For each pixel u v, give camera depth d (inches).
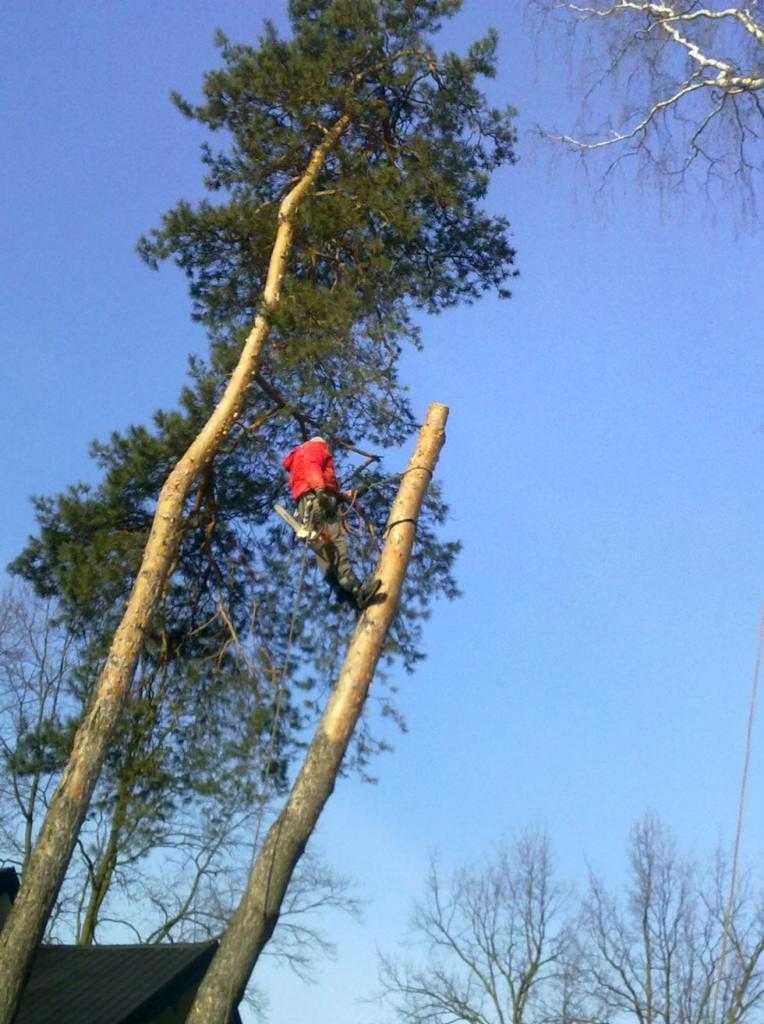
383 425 586.2
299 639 599.2
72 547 589.3
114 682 492.4
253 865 364.5
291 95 607.2
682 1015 866.8
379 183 589.9
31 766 586.2
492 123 619.8
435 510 634.8
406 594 621.9
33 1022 560.1
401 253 611.2
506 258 633.0
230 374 585.9
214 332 605.9
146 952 629.6
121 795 579.8
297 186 607.5
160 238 610.2
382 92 620.4
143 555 576.4
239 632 605.0
